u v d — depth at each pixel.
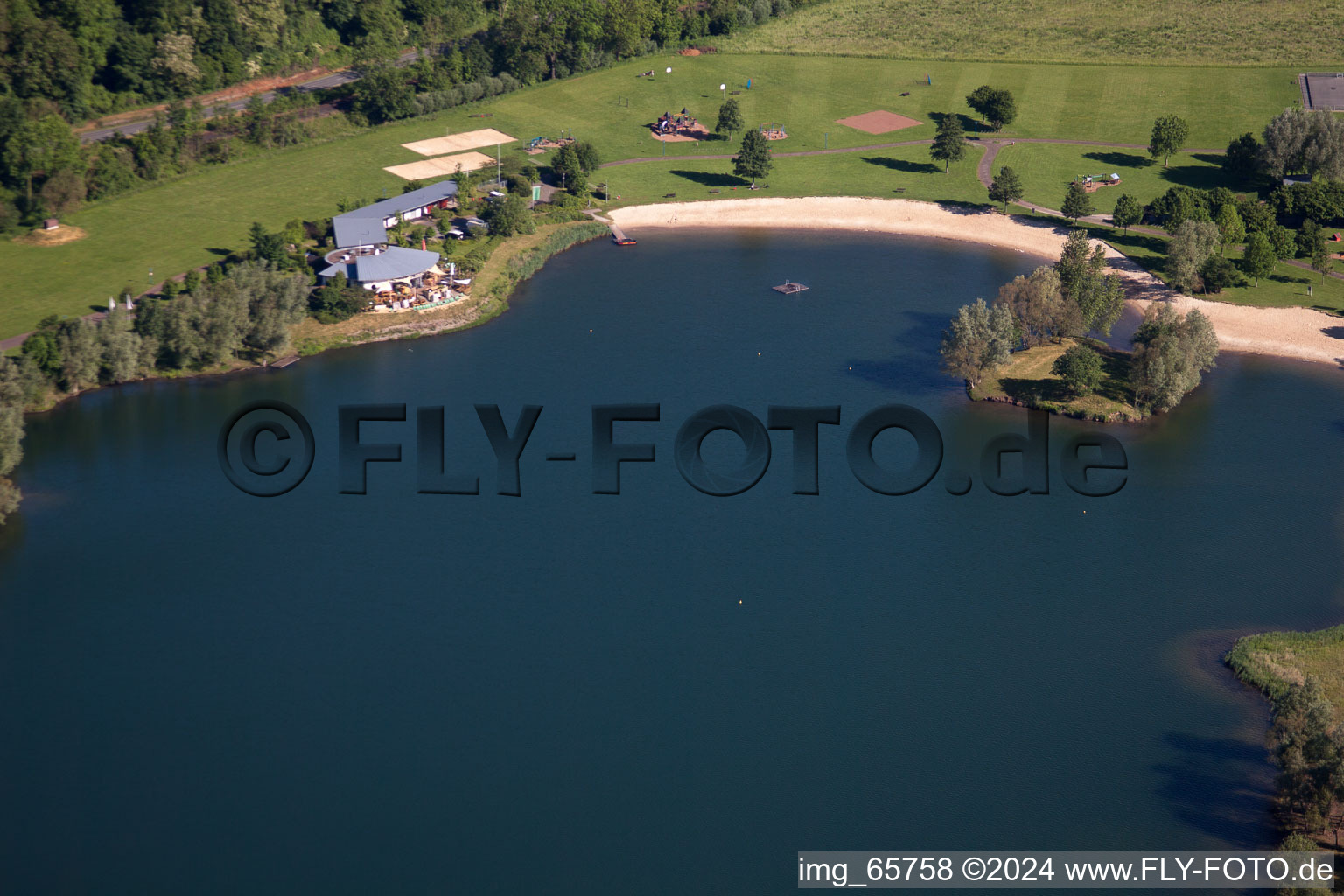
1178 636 158.00
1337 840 126.56
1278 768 137.12
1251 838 128.75
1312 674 148.25
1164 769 137.88
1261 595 165.50
